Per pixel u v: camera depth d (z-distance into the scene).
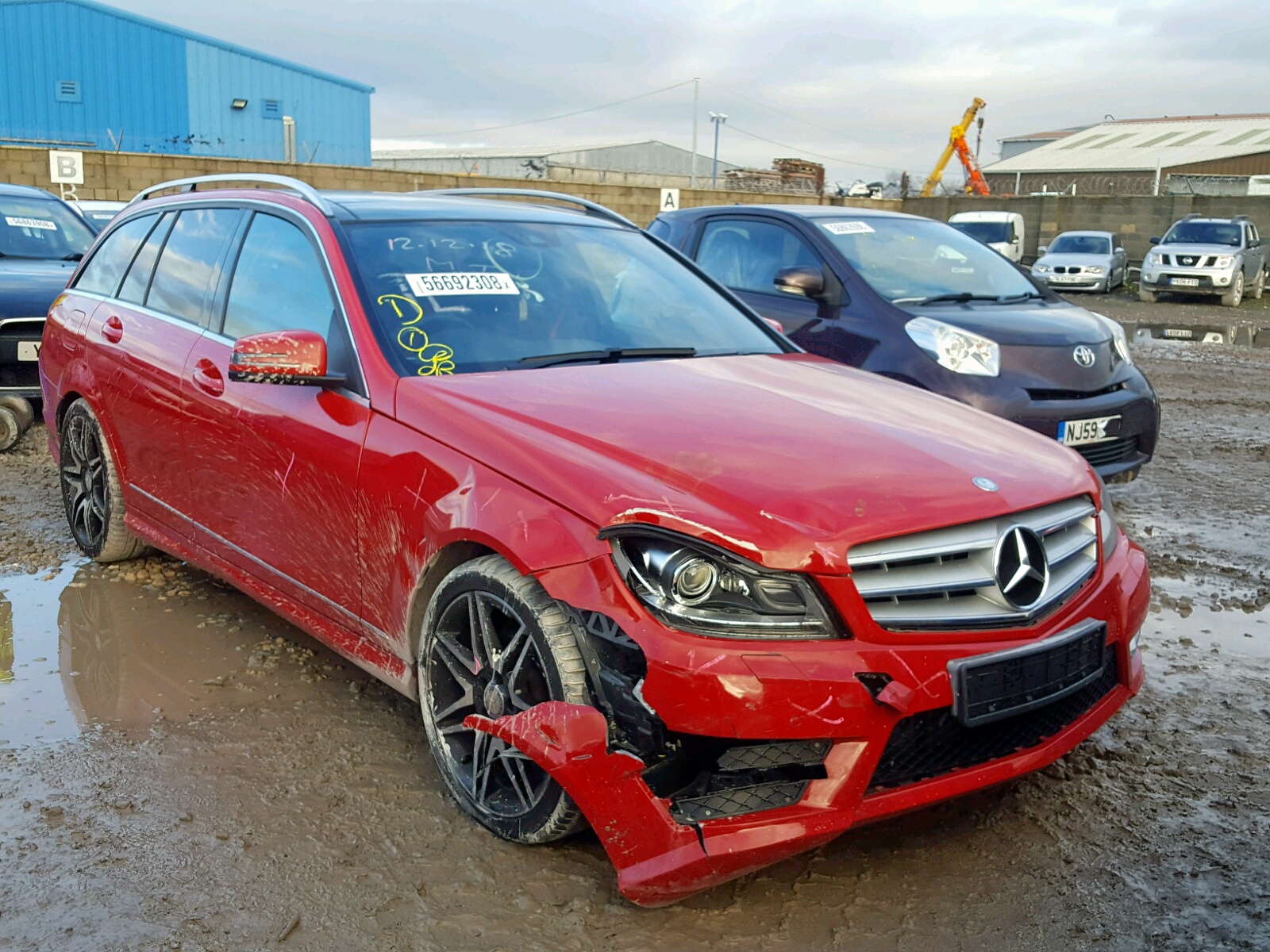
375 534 3.05
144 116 43.41
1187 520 5.97
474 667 2.77
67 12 41.72
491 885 2.57
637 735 2.36
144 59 43.06
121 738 3.25
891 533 2.41
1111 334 6.09
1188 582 4.89
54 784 2.98
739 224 7.11
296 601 3.54
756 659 2.30
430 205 3.90
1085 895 2.58
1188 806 2.99
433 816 2.86
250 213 3.98
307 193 3.78
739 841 2.32
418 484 2.89
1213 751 3.31
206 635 4.04
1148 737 3.39
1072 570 2.79
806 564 2.35
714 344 3.80
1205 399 10.30
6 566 4.74
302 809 2.89
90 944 2.34
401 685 3.07
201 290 4.05
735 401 3.05
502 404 2.92
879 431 2.89
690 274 4.27
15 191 8.76
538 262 3.78
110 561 4.71
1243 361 13.16
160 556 4.88
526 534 2.55
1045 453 3.01
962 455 2.80
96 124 42.81
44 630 4.05
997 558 2.54
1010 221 26.64
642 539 2.43
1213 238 21.98
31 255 8.05
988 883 2.62
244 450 3.58
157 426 4.07
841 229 6.70
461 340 3.32
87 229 8.79
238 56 44.53
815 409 3.05
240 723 3.36
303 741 3.26
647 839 2.34
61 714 3.39
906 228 7.03
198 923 2.42
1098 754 3.28
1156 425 6.01
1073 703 2.76
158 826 2.79
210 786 2.99
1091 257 23.94
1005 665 2.47
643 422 2.82
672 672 2.31
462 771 2.85
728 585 2.36
